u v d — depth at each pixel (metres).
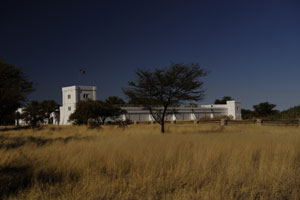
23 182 5.50
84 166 6.26
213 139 11.53
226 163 6.58
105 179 5.28
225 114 88.06
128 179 5.36
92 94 62.75
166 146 8.77
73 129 27.03
